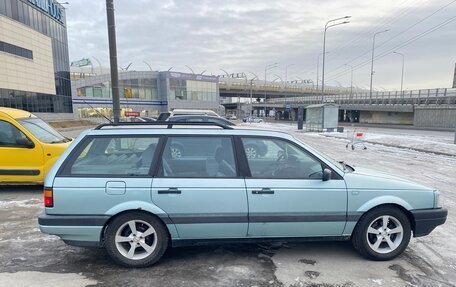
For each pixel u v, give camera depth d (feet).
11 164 22.59
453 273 11.89
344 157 43.75
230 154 12.58
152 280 11.25
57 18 174.09
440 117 146.61
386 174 13.74
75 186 11.61
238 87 343.05
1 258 12.85
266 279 11.35
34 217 17.80
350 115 245.65
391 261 12.83
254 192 12.11
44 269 11.98
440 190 24.94
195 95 249.75
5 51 128.06
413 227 13.17
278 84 364.79
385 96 184.14
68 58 187.42
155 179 11.90
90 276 11.50
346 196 12.49
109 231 11.85
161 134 12.55
